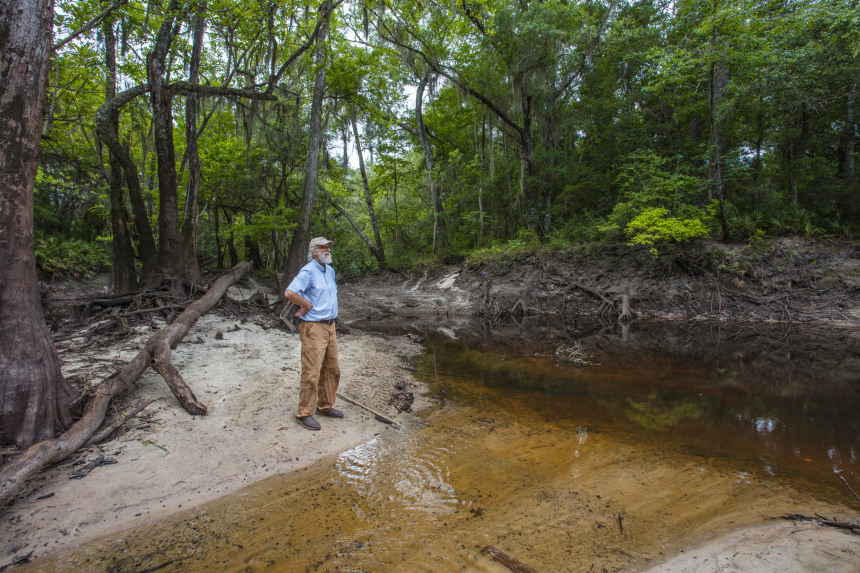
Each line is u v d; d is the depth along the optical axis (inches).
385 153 833.5
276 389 207.8
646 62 555.5
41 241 499.5
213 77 480.4
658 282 526.9
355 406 199.5
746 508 118.3
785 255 470.6
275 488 130.7
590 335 413.4
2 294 133.8
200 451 147.6
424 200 838.5
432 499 124.6
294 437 162.9
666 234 478.3
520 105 611.5
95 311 326.3
